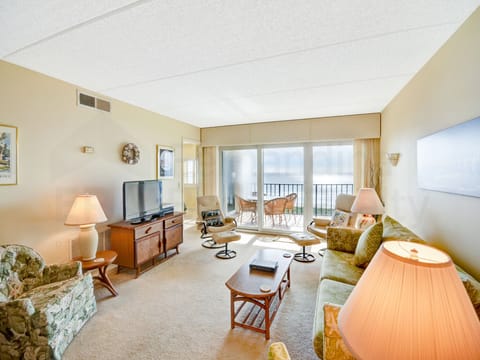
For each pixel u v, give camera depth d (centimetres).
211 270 311
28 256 196
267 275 213
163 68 230
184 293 251
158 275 295
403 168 281
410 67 227
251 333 189
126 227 289
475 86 144
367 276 77
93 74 244
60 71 237
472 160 143
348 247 267
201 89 289
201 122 484
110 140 317
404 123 277
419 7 143
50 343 153
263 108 375
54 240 252
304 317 208
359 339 69
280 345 85
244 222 525
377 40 181
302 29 167
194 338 183
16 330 151
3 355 152
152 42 184
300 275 294
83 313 196
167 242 348
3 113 212
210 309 222
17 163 221
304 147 466
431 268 65
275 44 187
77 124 275
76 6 142
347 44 187
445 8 144
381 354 64
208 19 156
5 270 180
